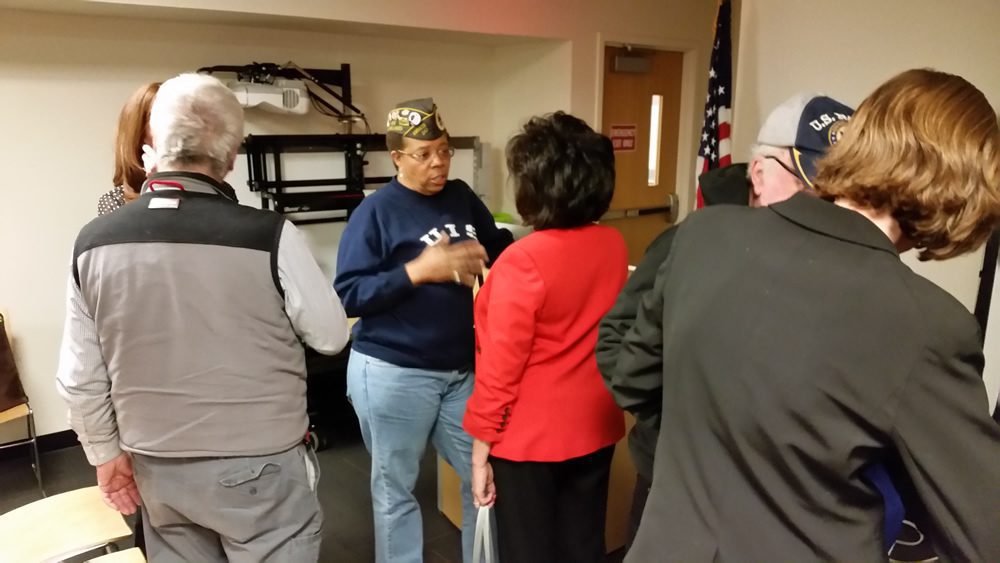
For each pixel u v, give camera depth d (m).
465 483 1.98
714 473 0.85
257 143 3.19
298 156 3.39
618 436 1.57
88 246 1.24
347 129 3.60
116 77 2.99
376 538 1.96
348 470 2.89
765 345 0.78
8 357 2.63
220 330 1.27
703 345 0.84
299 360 1.41
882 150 0.77
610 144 1.44
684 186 4.80
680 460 0.89
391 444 1.86
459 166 3.93
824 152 0.99
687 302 0.87
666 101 4.60
